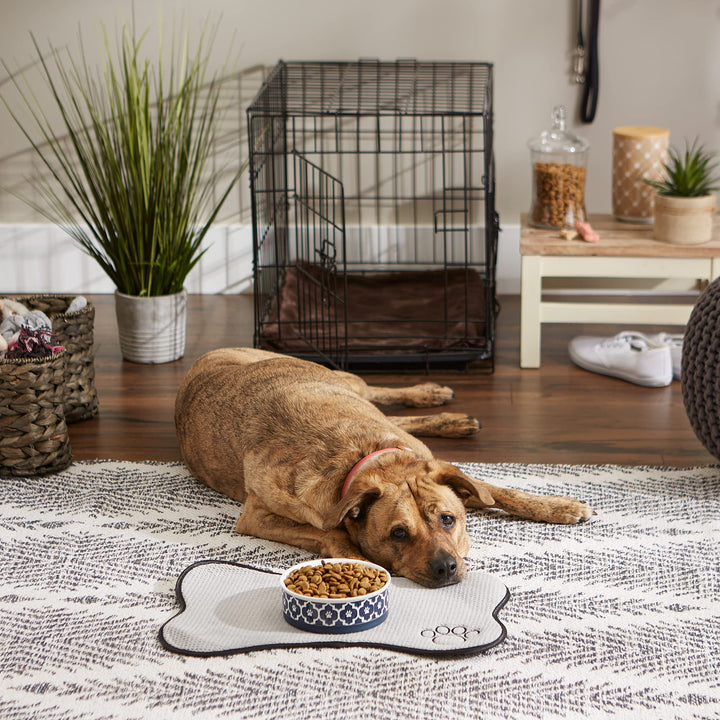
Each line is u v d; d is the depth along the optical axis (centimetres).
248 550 294
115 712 255
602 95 416
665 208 361
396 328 385
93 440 338
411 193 425
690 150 418
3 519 304
